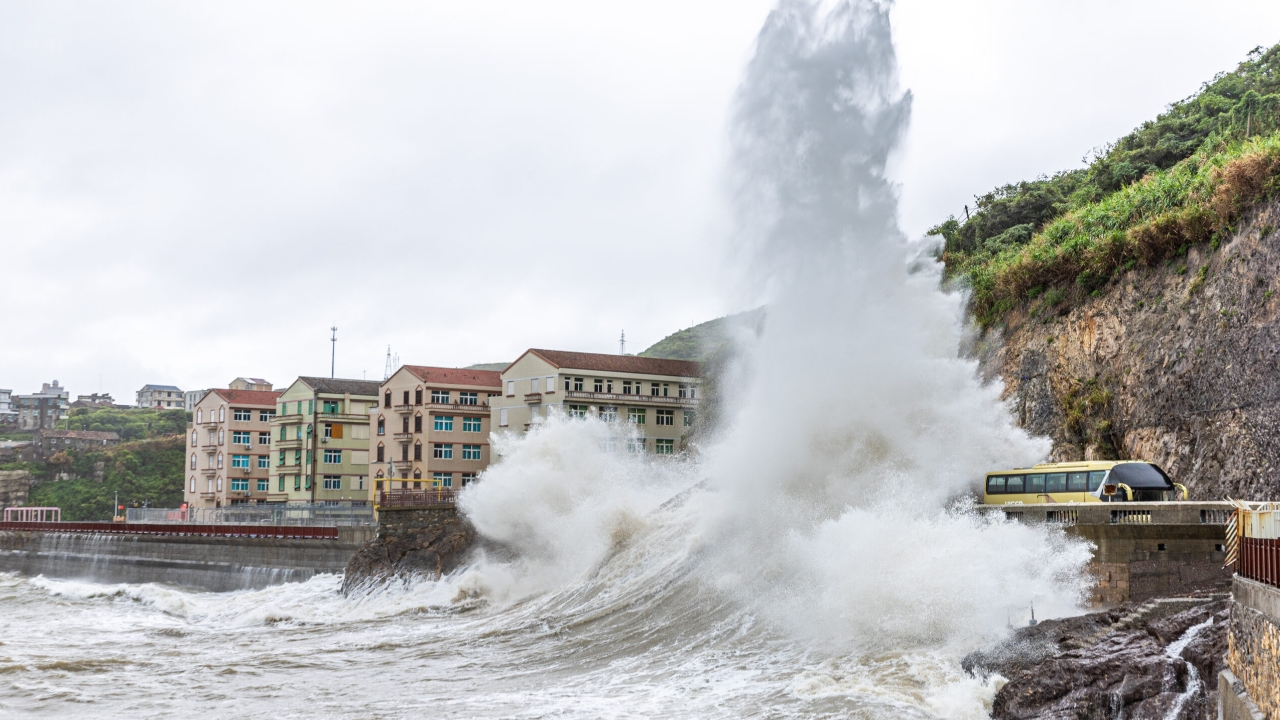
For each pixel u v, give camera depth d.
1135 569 21.02
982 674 19.19
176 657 30.66
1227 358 28.53
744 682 21.45
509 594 38.47
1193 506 20.70
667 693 21.47
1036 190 60.16
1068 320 37.16
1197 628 17.78
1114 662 17.48
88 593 55.31
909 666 20.28
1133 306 33.91
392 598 42.00
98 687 26.02
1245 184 29.69
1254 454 26.77
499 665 26.52
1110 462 25.70
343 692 24.41
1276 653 12.02
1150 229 33.44
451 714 21.16
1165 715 16.16
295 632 36.00
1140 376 32.44
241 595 49.97
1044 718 17.08
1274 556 12.96
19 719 22.73
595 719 19.77
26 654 31.67
